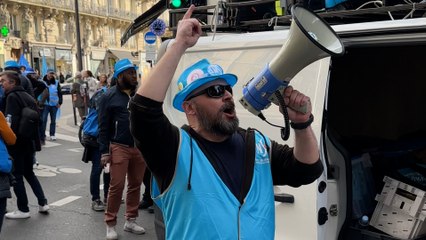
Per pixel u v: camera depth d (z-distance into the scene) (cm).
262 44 262
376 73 372
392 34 222
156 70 153
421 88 363
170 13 370
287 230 238
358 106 375
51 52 3791
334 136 270
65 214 518
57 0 3844
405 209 259
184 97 163
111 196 434
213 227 154
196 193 155
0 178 389
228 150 166
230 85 171
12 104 476
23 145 488
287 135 161
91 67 4294
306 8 147
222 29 332
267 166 170
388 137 379
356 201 277
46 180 677
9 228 471
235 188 160
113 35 4662
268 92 148
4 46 3325
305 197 232
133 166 444
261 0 293
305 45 136
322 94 234
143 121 152
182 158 158
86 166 777
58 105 1091
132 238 445
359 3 296
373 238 256
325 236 237
